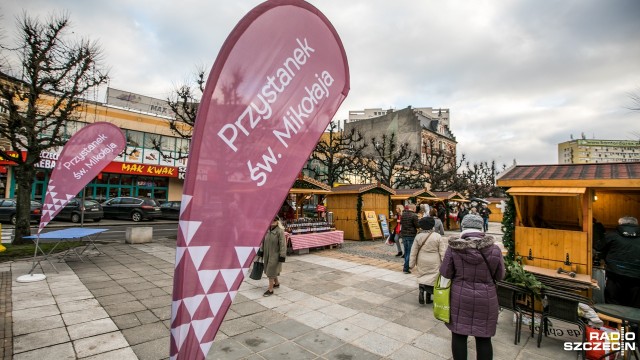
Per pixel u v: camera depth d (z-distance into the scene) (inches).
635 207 244.5
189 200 61.3
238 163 68.0
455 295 118.3
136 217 779.4
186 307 60.5
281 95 76.5
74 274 268.5
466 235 121.4
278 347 149.8
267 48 74.7
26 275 254.7
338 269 310.0
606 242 175.9
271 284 226.2
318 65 85.0
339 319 184.4
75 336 153.5
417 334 166.2
